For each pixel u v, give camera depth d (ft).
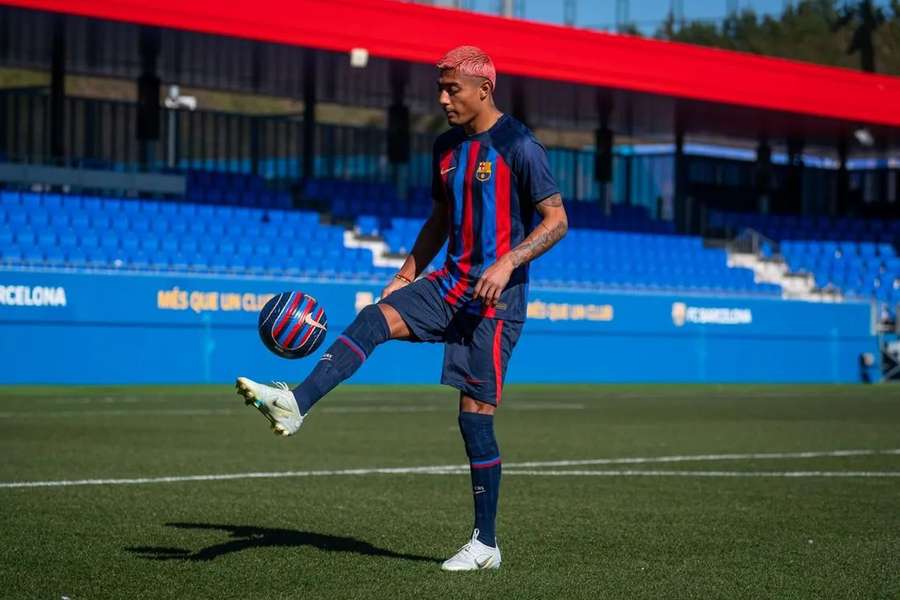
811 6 148.46
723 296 102.68
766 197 131.54
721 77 99.86
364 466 33.96
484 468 18.57
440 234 19.66
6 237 81.97
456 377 18.38
